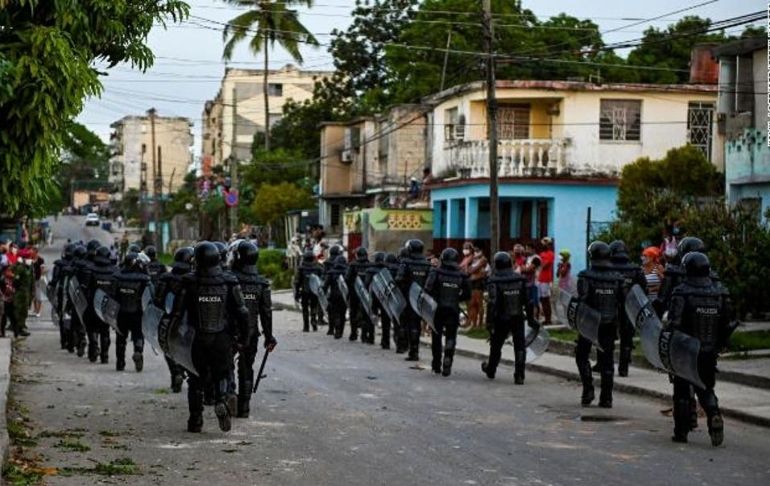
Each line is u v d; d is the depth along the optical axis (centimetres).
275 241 6091
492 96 2581
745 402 1464
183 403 1478
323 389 1655
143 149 11631
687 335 1155
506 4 5162
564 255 2442
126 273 1866
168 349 1209
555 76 5153
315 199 5884
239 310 1193
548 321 2559
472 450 1139
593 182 3650
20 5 1090
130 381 1736
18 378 1753
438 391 1650
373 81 6438
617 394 1638
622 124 3678
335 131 5622
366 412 1413
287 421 1330
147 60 1260
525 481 982
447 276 1841
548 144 3644
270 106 9588
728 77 2853
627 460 1093
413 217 4281
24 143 1091
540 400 1561
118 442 1166
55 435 1202
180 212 8575
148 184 13762
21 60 1066
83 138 4944
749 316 2317
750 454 1134
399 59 5462
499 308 1756
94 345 2033
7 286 2533
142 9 1247
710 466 1066
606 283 1470
